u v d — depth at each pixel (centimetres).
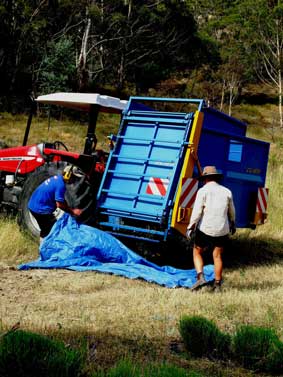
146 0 4916
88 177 972
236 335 525
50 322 585
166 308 659
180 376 420
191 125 903
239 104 5650
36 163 1048
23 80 3897
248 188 1082
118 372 427
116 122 3422
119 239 992
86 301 675
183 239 902
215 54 5572
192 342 524
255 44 5850
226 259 1061
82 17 4319
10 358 417
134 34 4856
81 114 3316
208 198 784
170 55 5406
